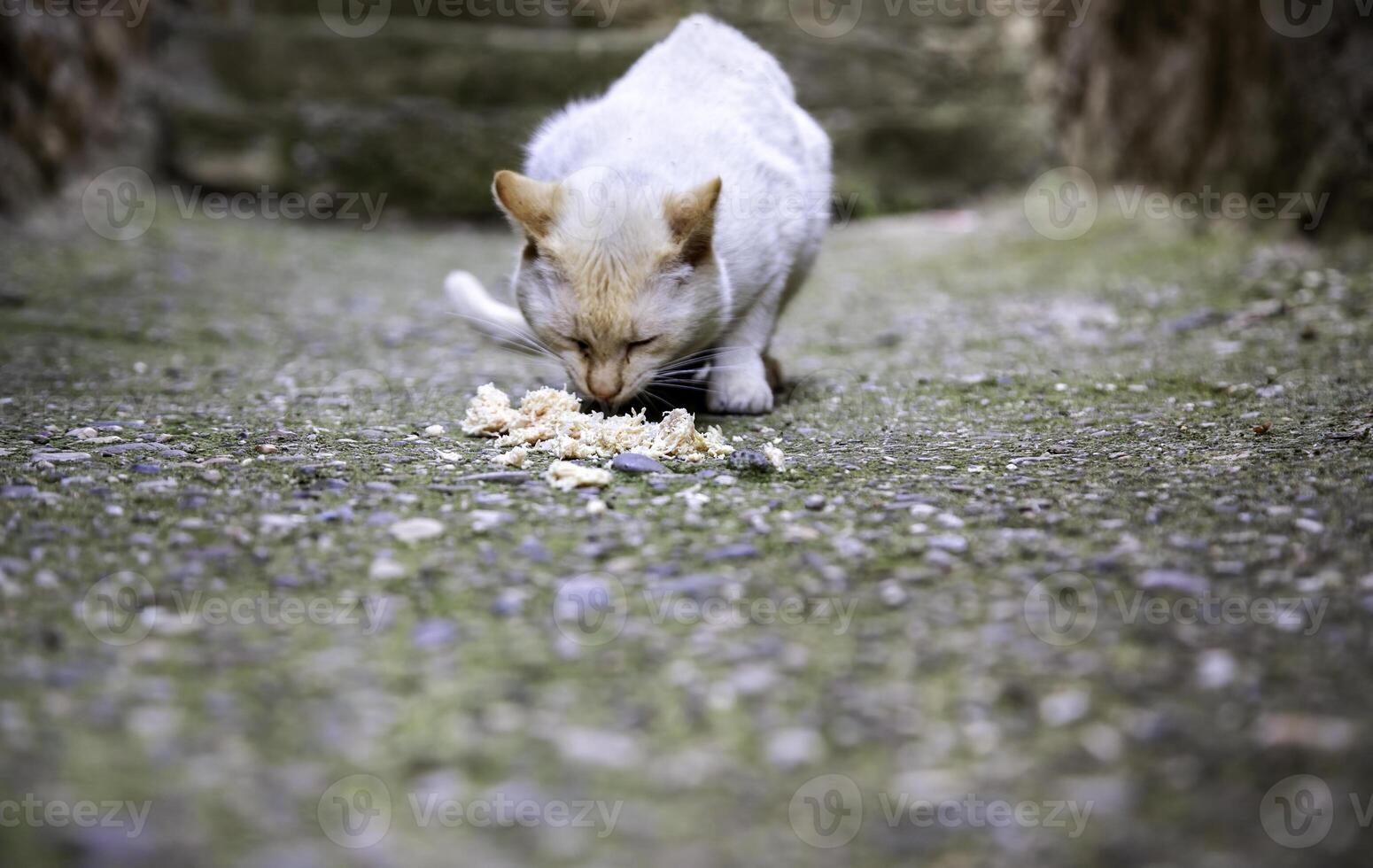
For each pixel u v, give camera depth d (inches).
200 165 86.4
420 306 61.7
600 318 40.1
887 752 28.8
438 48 93.1
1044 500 35.9
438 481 37.2
